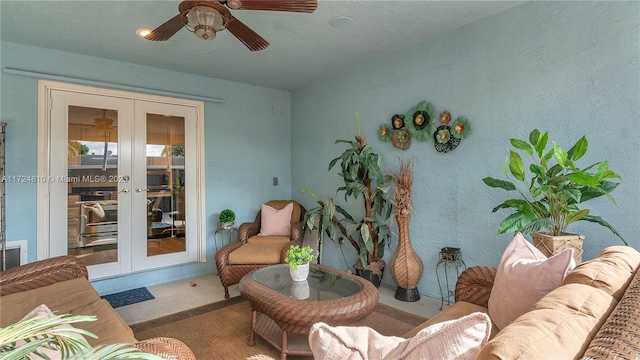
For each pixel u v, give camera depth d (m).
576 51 2.12
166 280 3.66
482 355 0.56
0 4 2.26
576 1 2.12
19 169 2.90
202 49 3.10
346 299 1.85
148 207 3.59
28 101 2.94
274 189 4.55
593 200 2.08
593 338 0.63
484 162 2.58
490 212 2.55
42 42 2.90
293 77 4.03
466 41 2.67
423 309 2.72
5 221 2.82
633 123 1.91
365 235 3.00
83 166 3.23
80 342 0.64
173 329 2.42
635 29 1.90
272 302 1.85
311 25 2.63
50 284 2.10
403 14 2.48
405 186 2.94
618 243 1.97
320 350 0.78
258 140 4.41
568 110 2.15
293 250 2.28
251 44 2.07
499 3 2.35
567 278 1.07
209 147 3.99
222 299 3.05
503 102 2.47
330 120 4.00
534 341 0.57
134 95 3.48
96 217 3.29
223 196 4.09
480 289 1.69
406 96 3.14
